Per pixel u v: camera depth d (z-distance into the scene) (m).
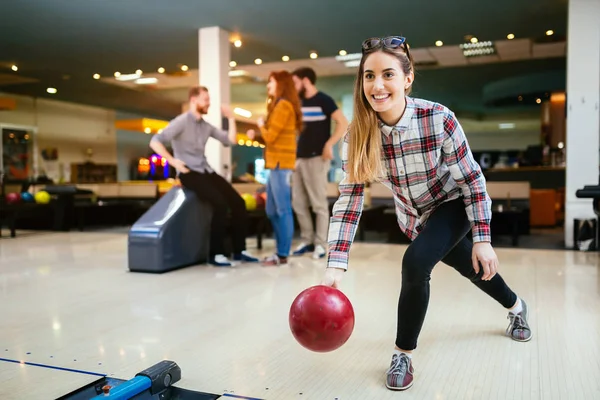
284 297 3.28
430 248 1.80
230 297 3.29
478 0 6.28
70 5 6.35
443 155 1.81
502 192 7.29
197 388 1.85
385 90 1.68
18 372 2.02
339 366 2.07
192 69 10.30
